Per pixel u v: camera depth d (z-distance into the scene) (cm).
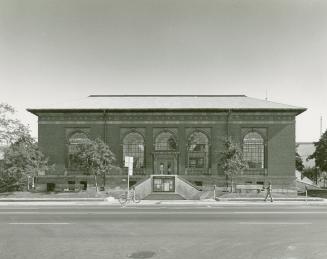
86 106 4875
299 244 1227
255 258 1051
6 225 1650
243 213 2089
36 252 1140
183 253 1112
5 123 4088
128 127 4781
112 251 1145
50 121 4803
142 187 4222
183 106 4803
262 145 4709
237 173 4384
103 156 4203
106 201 3294
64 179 4706
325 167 5222
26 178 4200
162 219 1825
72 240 1313
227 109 4656
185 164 4700
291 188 4616
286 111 4659
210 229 1513
